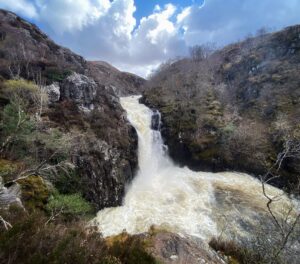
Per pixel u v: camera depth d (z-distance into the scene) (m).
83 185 14.31
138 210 15.40
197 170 23.58
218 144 24.53
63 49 39.78
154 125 27.89
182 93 34.25
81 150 15.41
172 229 13.18
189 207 15.88
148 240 7.51
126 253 5.31
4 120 12.80
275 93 28.77
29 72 20.88
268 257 7.05
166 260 6.54
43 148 13.11
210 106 30.95
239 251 8.84
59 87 20.19
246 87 33.19
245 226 13.38
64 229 5.02
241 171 22.47
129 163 19.38
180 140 25.84
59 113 17.78
